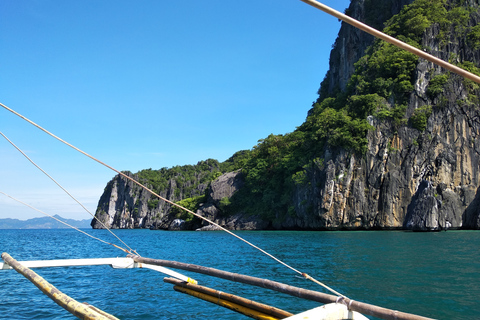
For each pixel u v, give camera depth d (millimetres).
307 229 85562
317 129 87500
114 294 14844
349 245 36312
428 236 48906
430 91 77812
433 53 82500
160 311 12023
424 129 76625
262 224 98688
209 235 75188
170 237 72812
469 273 17734
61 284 17250
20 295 14797
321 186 79562
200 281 16859
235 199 109812
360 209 76125
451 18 87188
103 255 35938
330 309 5770
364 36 108375
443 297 12898
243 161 131250
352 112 83750
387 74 85188
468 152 75375
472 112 76438
